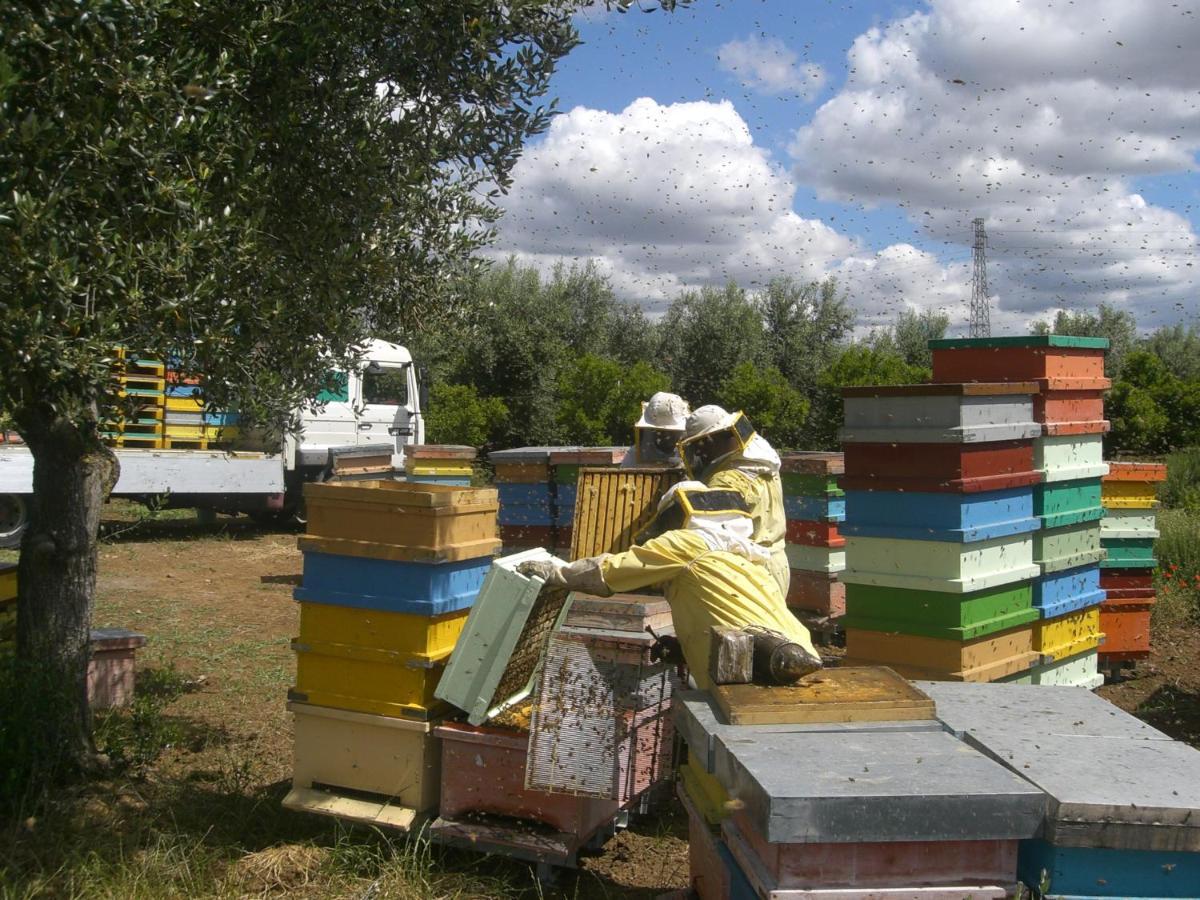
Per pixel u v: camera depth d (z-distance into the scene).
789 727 3.27
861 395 5.32
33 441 4.93
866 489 5.37
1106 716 3.46
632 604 4.23
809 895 2.75
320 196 4.61
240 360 4.20
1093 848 2.74
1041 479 5.52
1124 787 2.80
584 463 7.58
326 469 15.44
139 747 5.30
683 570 3.99
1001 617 5.40
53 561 4.93
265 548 14.04
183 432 13.85
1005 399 5.32
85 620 5.04
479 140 4.78
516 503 7.95
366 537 4.32
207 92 3.77
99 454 5.07
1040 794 2.75
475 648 4.12
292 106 4.45
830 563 7.94
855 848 2.78
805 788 2.73
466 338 5.65
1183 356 40.69
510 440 26.38
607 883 4.31
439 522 4.19
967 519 5.09
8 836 4.34
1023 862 2.91
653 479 5.32
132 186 3.74
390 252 4.79
